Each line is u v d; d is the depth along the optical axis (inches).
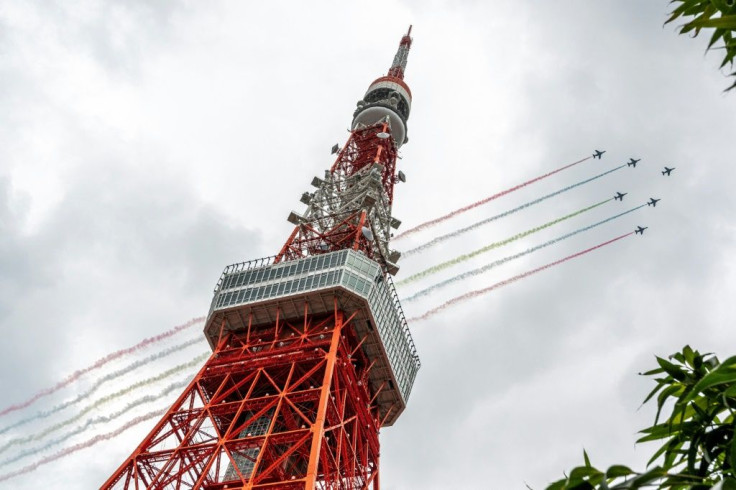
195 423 3681.1
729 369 566.3
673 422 631.8
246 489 3105.3
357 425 3850.9
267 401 3735.2
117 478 3420.3
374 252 5290.4
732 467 536.1
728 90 607.2
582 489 539.8
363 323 4414.4
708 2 655.1
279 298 4429.1
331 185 5900.6
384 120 7091.5
